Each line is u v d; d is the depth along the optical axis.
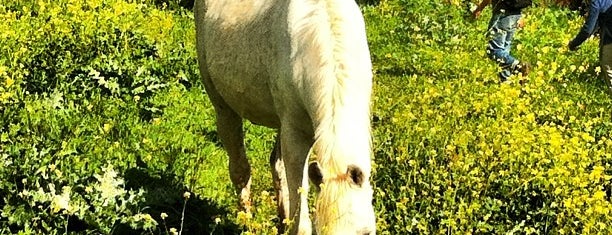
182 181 6.16
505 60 10.10
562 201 5.47
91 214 5.08
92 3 10.02
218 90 5.50
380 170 5.95
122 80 7.96
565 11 15.34
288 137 4.54
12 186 5.23
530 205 5.75
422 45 11.59
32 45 8.20
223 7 5.27
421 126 6.55
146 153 6.54
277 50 4.50
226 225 5.62
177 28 10.76
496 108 6.94
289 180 4.57
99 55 8.33
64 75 7.62
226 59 5.12
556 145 5.80
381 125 6.91
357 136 3.70
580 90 9.72
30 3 10.26
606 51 8.41
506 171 5.73
